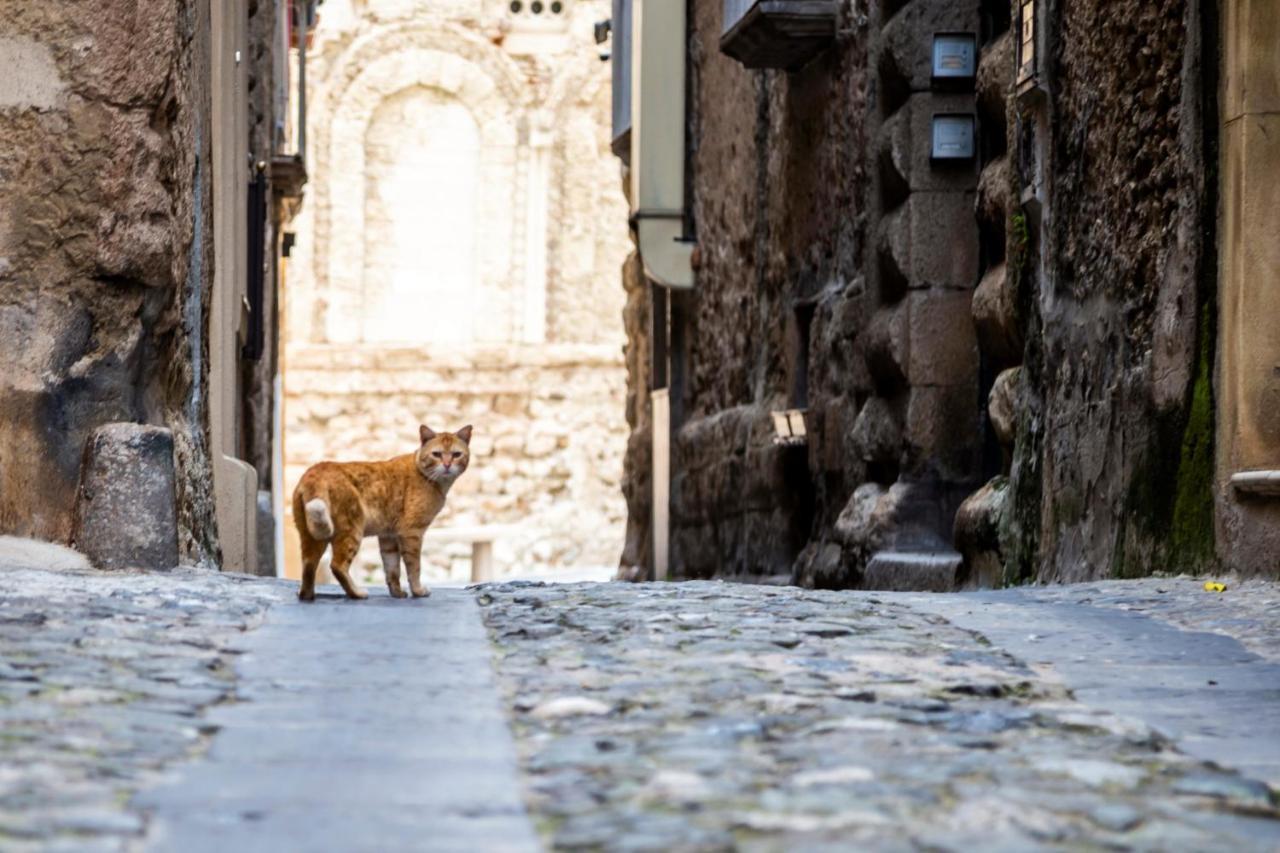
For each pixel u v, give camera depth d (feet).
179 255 40.04
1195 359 37.99
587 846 14.39
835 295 65.26
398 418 142.82
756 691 22.15
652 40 90.63
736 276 81.66
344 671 23.07
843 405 64.03
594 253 150.51
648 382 104.58
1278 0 36.17
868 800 16.21
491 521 142.72
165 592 30.09
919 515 56.90
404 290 148.97
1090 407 43.09
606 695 21.75
